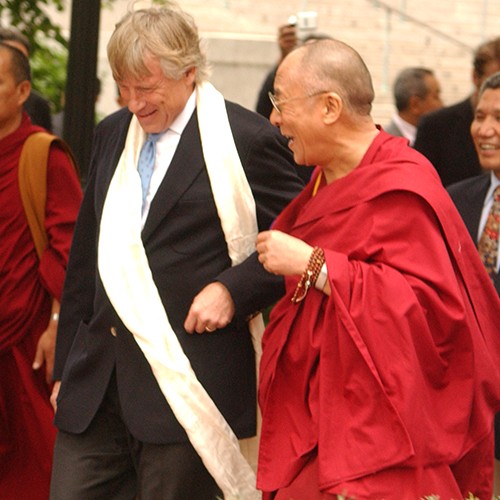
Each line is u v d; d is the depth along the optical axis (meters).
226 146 5.47
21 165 6.88
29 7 11.39
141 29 5.27
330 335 4.87
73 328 5.93
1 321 6.94
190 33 5.39
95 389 5.61
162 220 5.45
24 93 6.91
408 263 4.86
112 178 5.60
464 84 19.81
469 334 4.89
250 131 5.53
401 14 20.33
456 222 5.04
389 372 4.74
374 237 4.88
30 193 6.88
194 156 5.47
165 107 5.38
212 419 5.42
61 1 12.01
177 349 5.39
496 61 8.02
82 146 8.39
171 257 5.44
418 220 4.88
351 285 4.82
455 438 4.90
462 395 4.92
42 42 12.69
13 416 7.13
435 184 4.97
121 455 5.70
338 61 4.98
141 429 5.45
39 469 7.16
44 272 6.86
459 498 4.92
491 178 6.73
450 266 4.89
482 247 6.66
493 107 6.55
